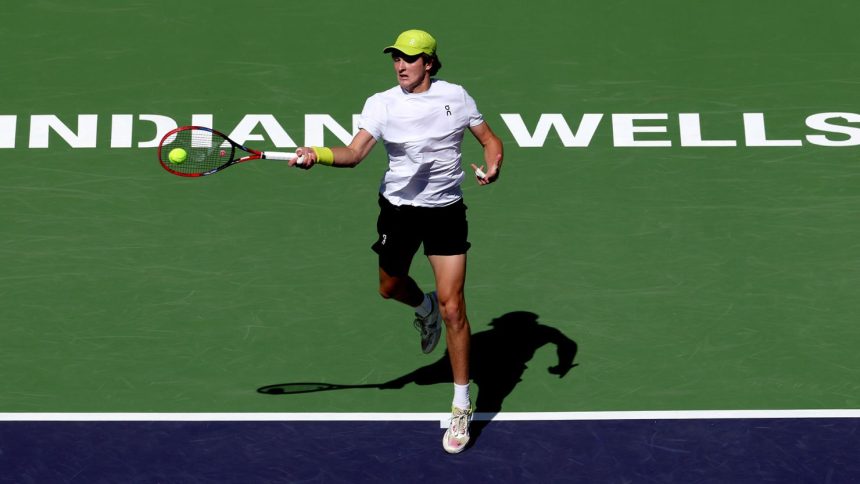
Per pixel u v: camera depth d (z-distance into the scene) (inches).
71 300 1509.6
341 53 1883.6
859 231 1617.9
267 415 1323.8
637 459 1253.1
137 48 1886.1
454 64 1862.7
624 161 1729.8
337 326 1478.8
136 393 1363.2
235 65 1862.7
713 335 1457.9
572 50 1893.5
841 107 1809.8
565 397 1357.0
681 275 1552.7
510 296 1523.1
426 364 1417.3
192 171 1269.7
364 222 1641.2
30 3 1955.0
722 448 1269.7
